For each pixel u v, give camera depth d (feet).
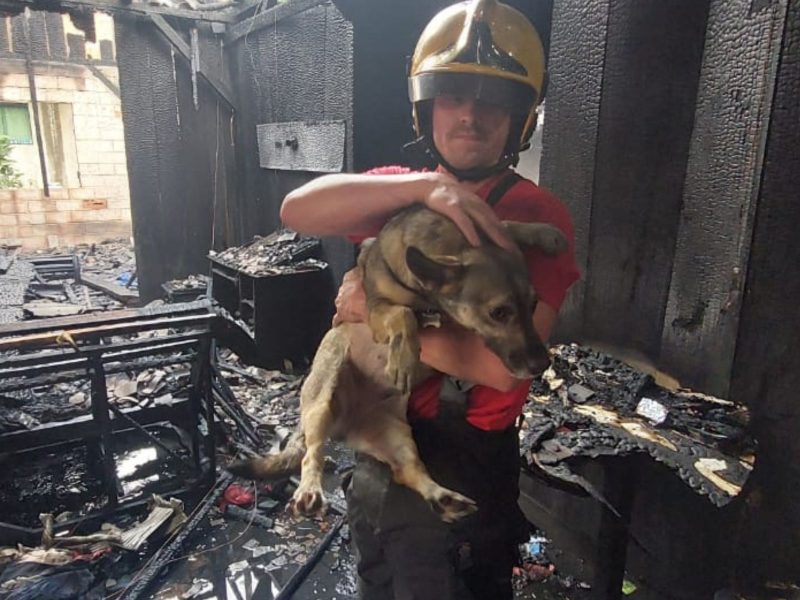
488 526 5.42
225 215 26.27
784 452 8.09
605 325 10.48
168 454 13.02
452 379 5.33
